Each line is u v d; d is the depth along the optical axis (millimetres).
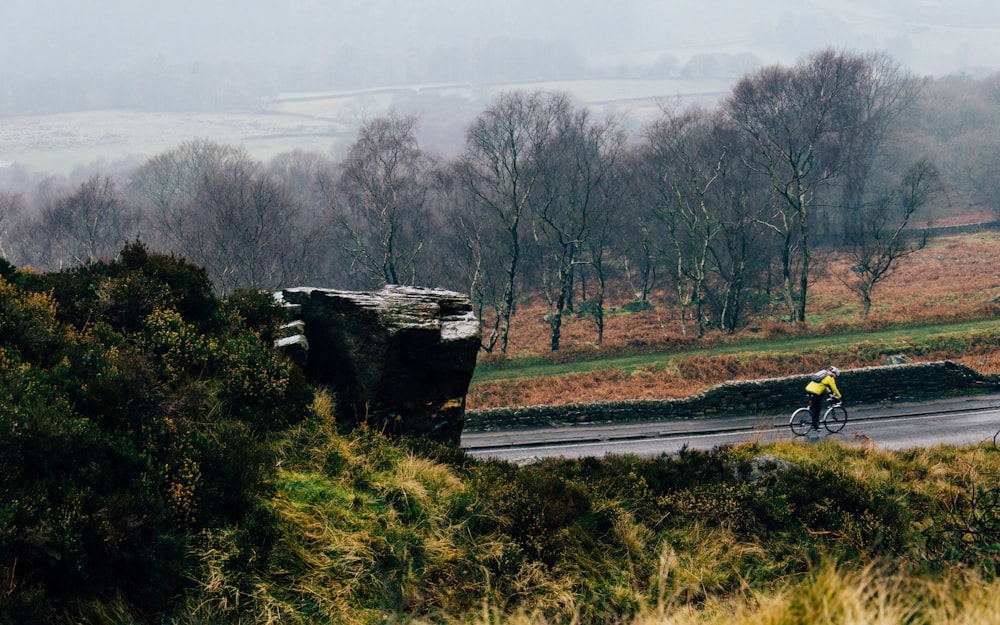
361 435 11977
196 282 13328
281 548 8375
